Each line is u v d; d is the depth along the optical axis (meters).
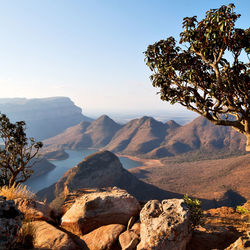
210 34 6.46
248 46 6.26
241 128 7.27
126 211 6.29
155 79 7.51
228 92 6.67
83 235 5.77
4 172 14.12
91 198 6.38
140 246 4.62
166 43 7.23
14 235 3.30
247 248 3.89
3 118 13.81
